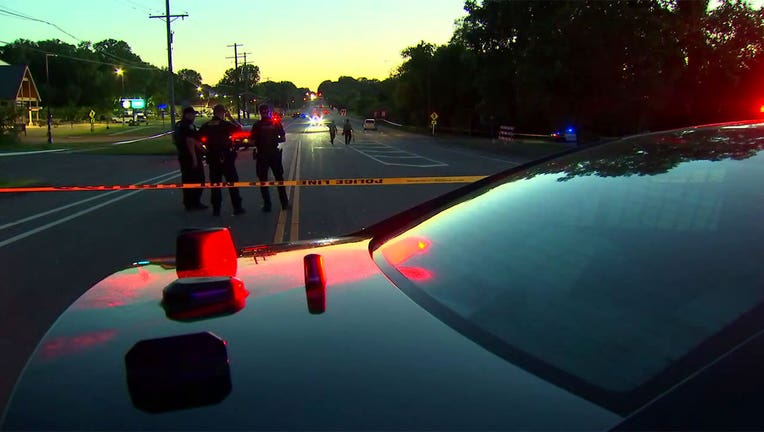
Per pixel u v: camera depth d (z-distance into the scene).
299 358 1.42
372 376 1.34
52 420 1.23
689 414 1.07
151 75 138.75
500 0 33.34
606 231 1.83
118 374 1.37
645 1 28.38
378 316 1.65
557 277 1.74
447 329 1.57
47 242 7.02
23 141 37.09
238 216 8.95
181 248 2.14
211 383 1.30
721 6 30.97
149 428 1.19
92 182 14.24
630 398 1.20
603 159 2.24
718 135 2.18
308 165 20.28
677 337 1.34
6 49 102.12
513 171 2.62
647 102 29.20
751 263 1.43
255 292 1.85
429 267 2.01
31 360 1.49
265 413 1.22
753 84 32.28
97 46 131.38
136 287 1.96
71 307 1.80
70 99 103.62
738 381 1.09
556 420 1.16
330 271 2.06
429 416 1.20
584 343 1.44
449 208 2.49
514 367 1.37
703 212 1.66
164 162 21.17
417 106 71.44
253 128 9.16
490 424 1.16
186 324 1.62
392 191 11.98
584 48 28.05
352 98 189.25
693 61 31.33
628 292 1.55
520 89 30.91
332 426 1.18
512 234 2.04
